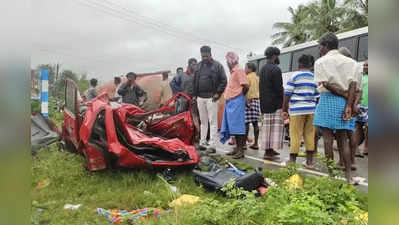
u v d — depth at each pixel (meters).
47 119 6.67
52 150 5.97
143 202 3.65
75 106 5.21
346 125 4.02
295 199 2.55
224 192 3.70
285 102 4.96
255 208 2.50
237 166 5.20
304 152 6.98
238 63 5.95
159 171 4.63
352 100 3.94
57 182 4.34
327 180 3.51
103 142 4.49
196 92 6.77
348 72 3.95
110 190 4.06
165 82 10.00
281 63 15.59
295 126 4.91
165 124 5.84
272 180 4.13
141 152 4.75
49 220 3.10
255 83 7.05
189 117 5.84
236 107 5.84
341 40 12.48
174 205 3.23
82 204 3.63
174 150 4.75
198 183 4.21
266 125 5.75
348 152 4.11
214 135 6.66
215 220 2.48
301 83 4.82
